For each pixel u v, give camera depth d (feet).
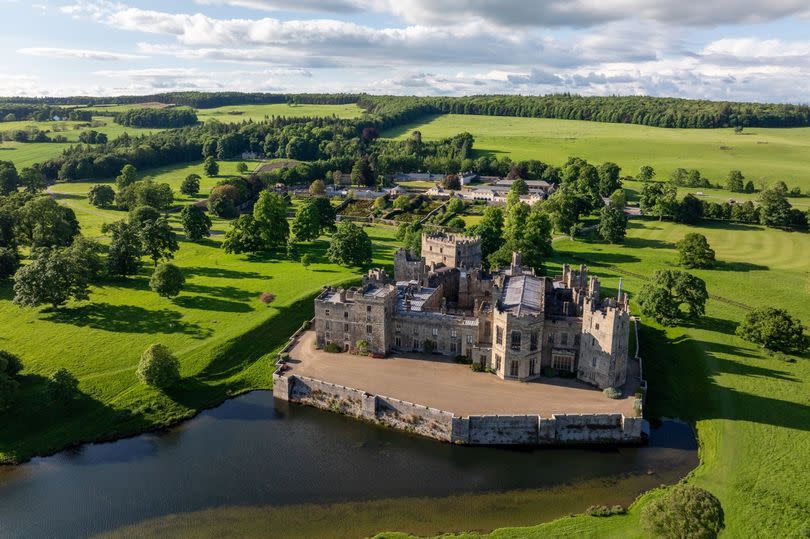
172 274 575.79
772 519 294.46
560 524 297.12
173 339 502.79
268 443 382.01
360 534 299.17
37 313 558.15
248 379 461.37
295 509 318.65
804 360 467.11
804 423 378.32
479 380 432.25
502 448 373.61
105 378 440.04
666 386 434.71
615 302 435.53
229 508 319.88
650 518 257.34
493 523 304.71
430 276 558.15
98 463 361.92
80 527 307.58
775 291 638.94
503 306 443.32
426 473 348.79
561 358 439.22
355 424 404.98
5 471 354.54
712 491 320.29
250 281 650.84
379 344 471.21
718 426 381.19
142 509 320.50
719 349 487.20
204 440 385.70
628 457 359.87
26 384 429.38
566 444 374.84
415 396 408.46
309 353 484.33
